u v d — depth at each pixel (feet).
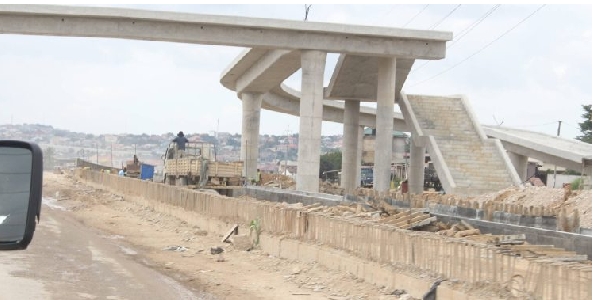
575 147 193.06
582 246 47.60
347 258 57.93
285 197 116.67
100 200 170.19
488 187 151.74
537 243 51.96
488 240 51.83
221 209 96.63
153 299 51.08
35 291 50.44
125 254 77.30
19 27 142.61
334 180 331.57
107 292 52.42
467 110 177.68
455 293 43.21
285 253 70.33
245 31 148.56
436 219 64.23
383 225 55.77
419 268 49.19
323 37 151.23
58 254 71.92
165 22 145.18
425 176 255.50
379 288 51.88
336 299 51.13
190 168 146.92
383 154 161.27
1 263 62.59
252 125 219.41
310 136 151.64
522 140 189.16
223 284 58.44
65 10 141.28
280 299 51.78
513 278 40.50
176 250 82.23
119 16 142.41
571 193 107.55
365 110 256.52
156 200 137.49
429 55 154.61
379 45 153.58
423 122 172.55
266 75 188.75
